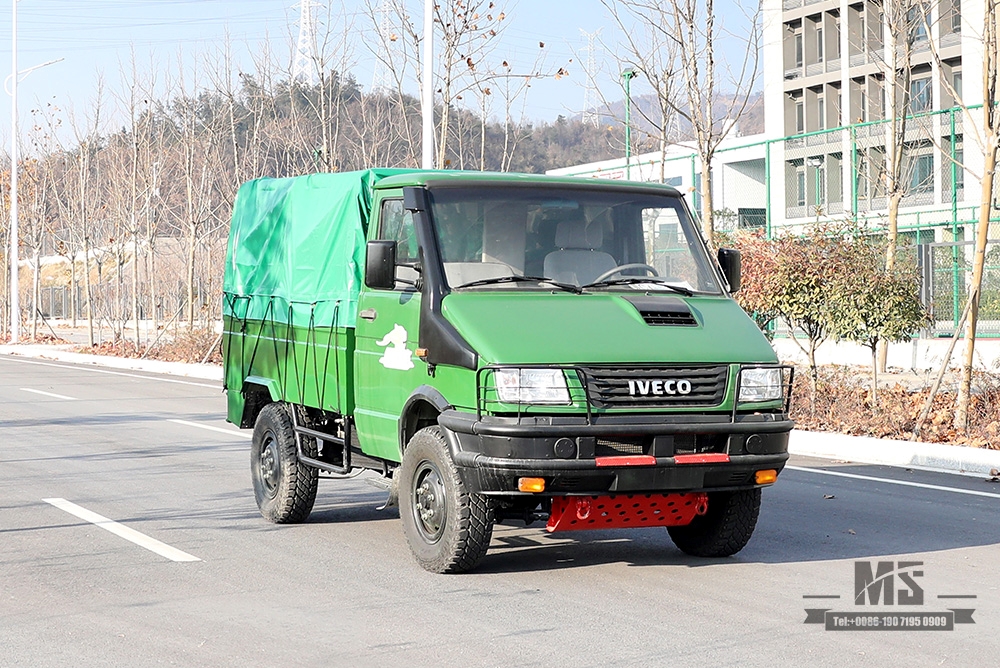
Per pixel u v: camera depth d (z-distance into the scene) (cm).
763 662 555
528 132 5544
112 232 4416
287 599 686
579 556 809
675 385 698
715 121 1881
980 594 692
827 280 1534
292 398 927
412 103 3478
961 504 1012
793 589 706
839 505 1009
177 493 1088
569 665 551
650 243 804
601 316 725
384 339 790
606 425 678
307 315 900
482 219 766
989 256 2598
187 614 654
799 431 1455
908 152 2711
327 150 2775
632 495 704
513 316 714
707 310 759
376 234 817
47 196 4881
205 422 1708
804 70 5022
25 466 1261
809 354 1617
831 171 4619
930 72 4166
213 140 3500
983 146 1391
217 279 3578
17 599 693
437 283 738
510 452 672
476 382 686
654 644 586
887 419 1464
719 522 784
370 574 752
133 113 3462
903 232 2909
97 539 873
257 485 967
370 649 580
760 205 5297
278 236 971
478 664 554
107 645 594
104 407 1942
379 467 849
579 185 799
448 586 717
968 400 1391
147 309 5125
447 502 721
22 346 3922
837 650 575
